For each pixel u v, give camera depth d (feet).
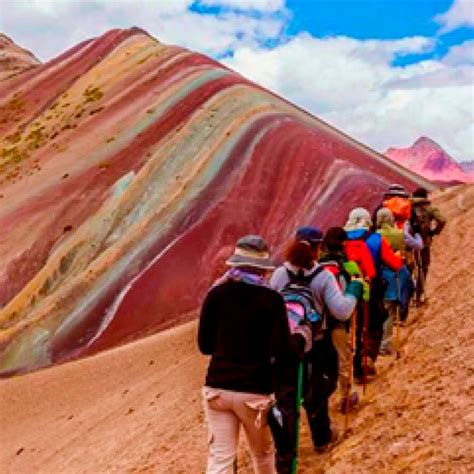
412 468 20.15
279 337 18.67
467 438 20.10
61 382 91.81
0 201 177.37
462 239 64.85
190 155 162.91
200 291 127.65
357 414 27.53
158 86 207.10
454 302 37.29
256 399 18.60
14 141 216.74
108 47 250.78
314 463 25.08
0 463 65.92
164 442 39.27
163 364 74.13
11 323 136.46
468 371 25.11
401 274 34.53
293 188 145.38
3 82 264.93
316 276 23.12
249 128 165.48
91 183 165.99
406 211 36.86
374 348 30.86
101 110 205.57
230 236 136.56
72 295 133.39
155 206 149.59
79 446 54.44
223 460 18.80
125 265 135.64
